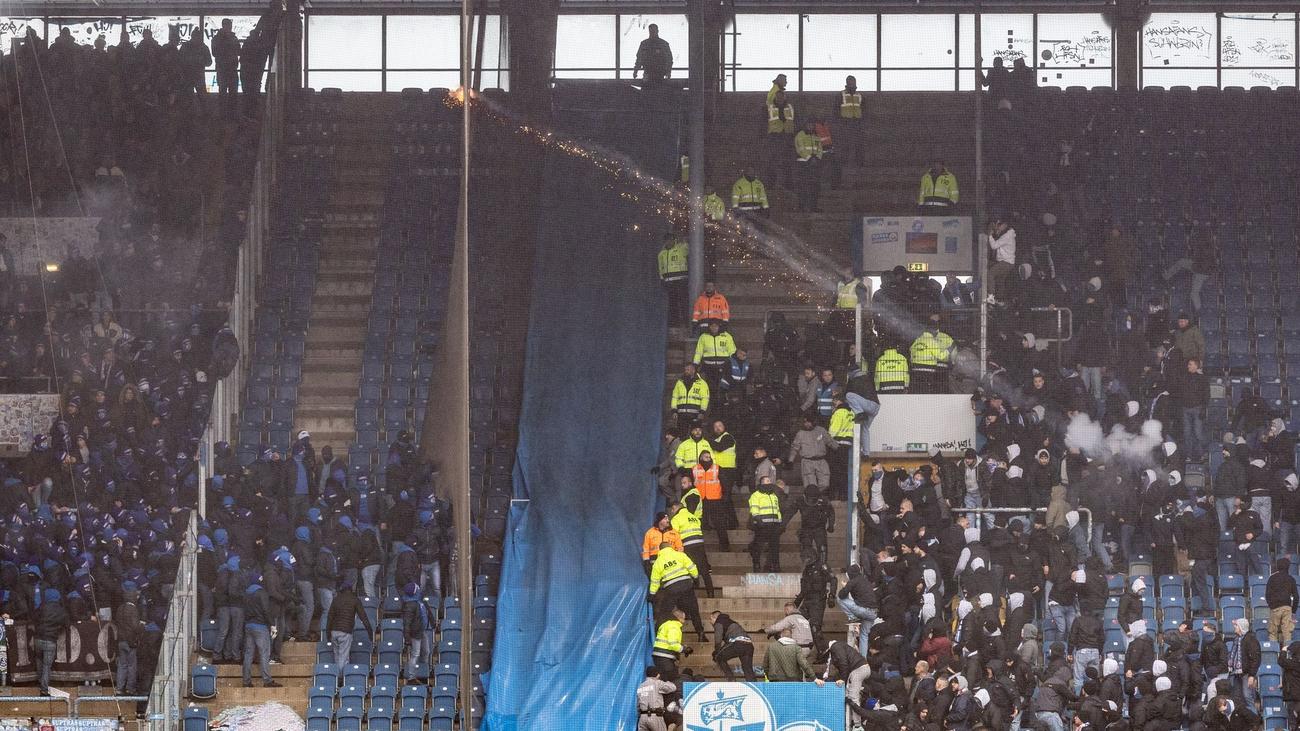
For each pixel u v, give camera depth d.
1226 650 70.06
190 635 75.38
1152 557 77.19
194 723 72.06
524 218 99.06
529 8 108.69
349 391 92.56
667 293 92.94
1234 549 77.38
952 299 87.81
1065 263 96.12
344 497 80.00
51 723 66.00
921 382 82.38
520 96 106.06
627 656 73.75
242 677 74.56
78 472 78.12
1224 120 109.25
